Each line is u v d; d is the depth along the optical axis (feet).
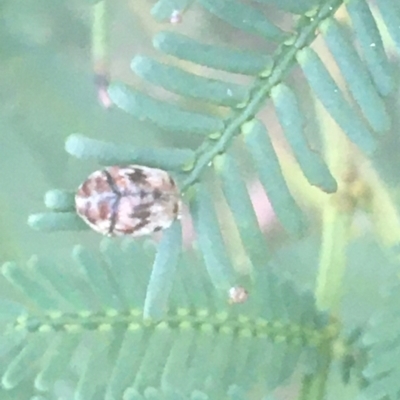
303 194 0.21
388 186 0.21
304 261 0.21
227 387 0.17
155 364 0.17
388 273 0.19
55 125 0.24
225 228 0.18
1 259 0.22
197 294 0.17
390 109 0.21
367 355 0.18
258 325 0.17
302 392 0.18
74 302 0.17
